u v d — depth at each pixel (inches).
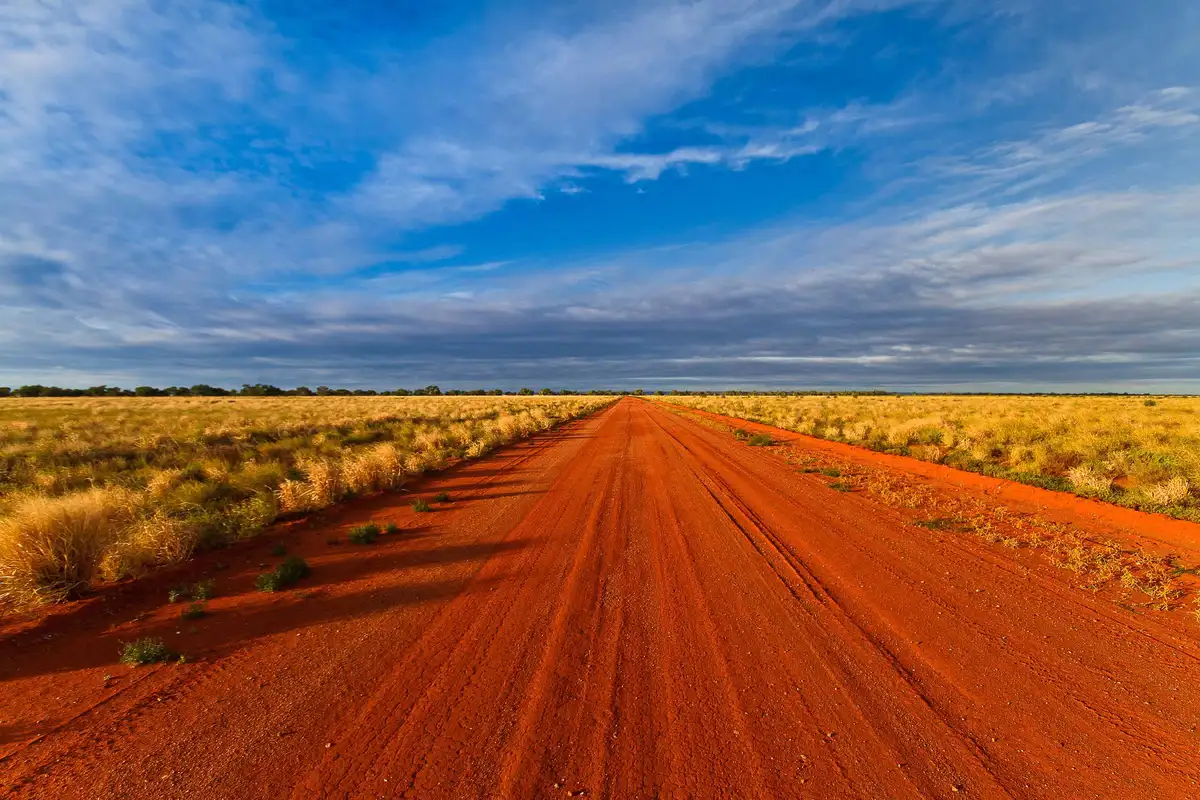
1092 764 118.6
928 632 184.9
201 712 140.1
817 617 197.3
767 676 156.6
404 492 427.5
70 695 148.2
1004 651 171.2
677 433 914.1
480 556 269.6
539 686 151.8
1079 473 401.1
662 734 129.5
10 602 197.5
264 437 768.3
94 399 2265.0
